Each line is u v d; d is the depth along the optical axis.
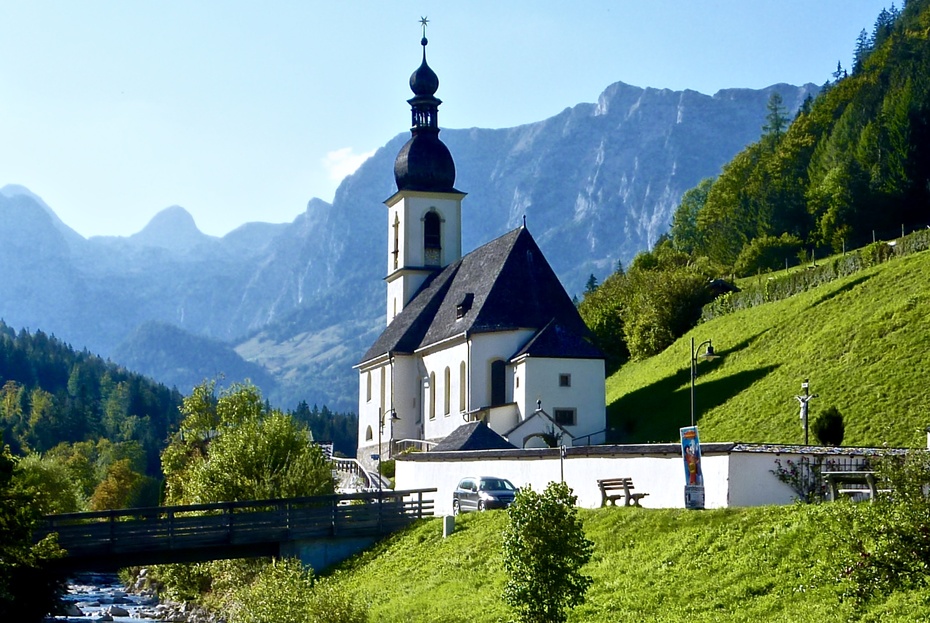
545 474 52.84
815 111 189.62
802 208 163.38
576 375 82.06
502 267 89.75
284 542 57.44
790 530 35.53
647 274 137.25
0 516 42.06
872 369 71.81
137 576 83.88
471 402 86.38
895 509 28.31
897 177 144.25
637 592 36.12
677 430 78.75
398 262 115.50
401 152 115.75
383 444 104.44
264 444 66.00
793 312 90.25
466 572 46.25
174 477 83.88
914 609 28.23
